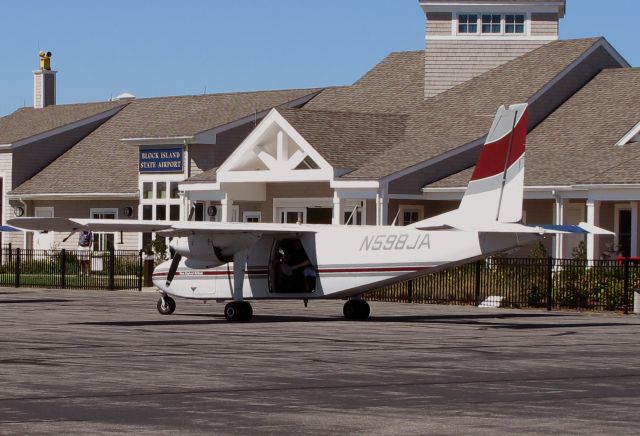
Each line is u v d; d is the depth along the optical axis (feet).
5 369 99.66
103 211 315.58
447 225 143.84
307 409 78.54
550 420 74.33
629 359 110.83
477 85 277.03
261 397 84.02
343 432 69.82
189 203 273.75
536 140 250.57
